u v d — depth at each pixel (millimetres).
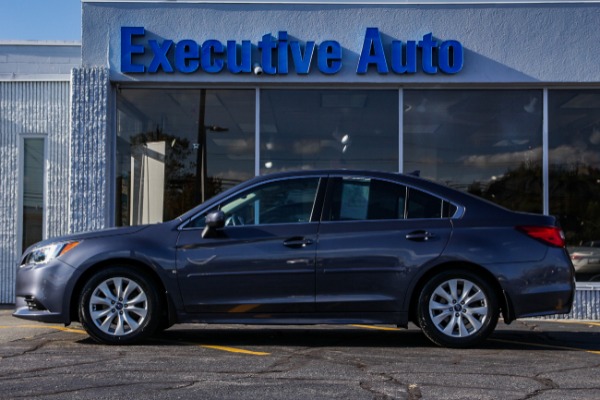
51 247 7926
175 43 11750
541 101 11867
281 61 11664
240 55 11742
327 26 11734
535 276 7672
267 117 11945
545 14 11703
